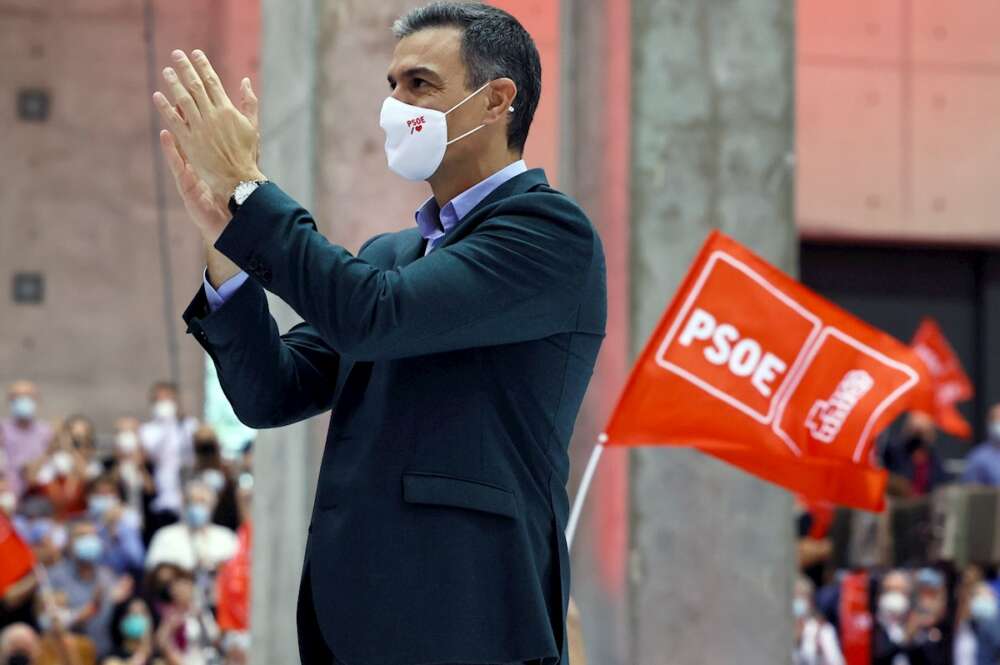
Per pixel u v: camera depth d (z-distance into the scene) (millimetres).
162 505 30094
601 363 17297
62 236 38688
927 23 43156
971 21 43312
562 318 6410
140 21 39000
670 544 16875
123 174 39000
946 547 28812
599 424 17266
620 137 17266
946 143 43094
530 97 6840
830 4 42781
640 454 16891
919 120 43000
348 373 6566
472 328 6180
